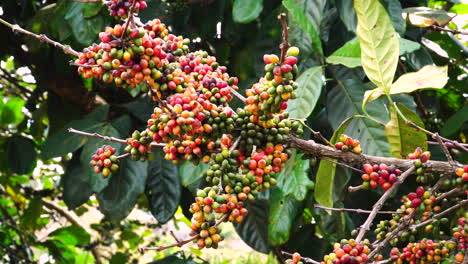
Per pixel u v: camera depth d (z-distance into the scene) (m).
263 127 2.44
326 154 2.51
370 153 2.93
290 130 2.48
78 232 4.02
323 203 2.64
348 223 3.09
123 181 3.11
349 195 3.20
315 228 3.29
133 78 2.38
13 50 3.58
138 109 3.22
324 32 3.22
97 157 2.47
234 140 2.45
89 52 2.38
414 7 3.15
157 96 2.37
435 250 2.55
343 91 3.01
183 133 2.37
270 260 3.46
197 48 3.37
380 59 2.59
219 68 2.52
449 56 3.40
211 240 2.35
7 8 3.54
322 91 3.12
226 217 2.37
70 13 3.18
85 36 3.17
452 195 2.57
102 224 4.58
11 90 4.29
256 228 3.22
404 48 2.98
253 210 3.22
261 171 2.40
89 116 3.20
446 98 3.43
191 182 2.98
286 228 3.03
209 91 2.45
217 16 3.26
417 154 2.52
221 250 5.77
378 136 2.94
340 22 3.19
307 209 3.30
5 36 3.55
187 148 2.42
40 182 5.04
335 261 2.41
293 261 2.46
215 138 2.42
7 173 3.92
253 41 3.28
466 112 3.00
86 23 3.17
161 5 3.28
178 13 3.29
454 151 3.17
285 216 3.04
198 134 2.41
